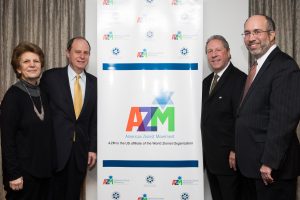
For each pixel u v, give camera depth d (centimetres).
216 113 263
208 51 271
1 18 330
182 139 275
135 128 276
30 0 330
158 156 275
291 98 209
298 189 324
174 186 275
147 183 276
